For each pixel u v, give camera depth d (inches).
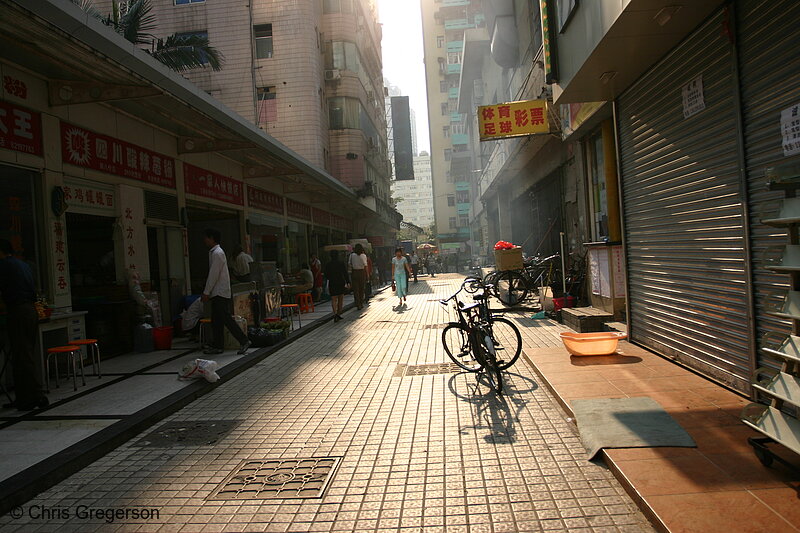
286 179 665.0
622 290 320.5
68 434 171.5
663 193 222.4
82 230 339.9
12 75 253.1
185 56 559.5
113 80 271.3
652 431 142.3
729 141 168.6
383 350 316.2
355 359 292.5
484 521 110.4
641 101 238.2
